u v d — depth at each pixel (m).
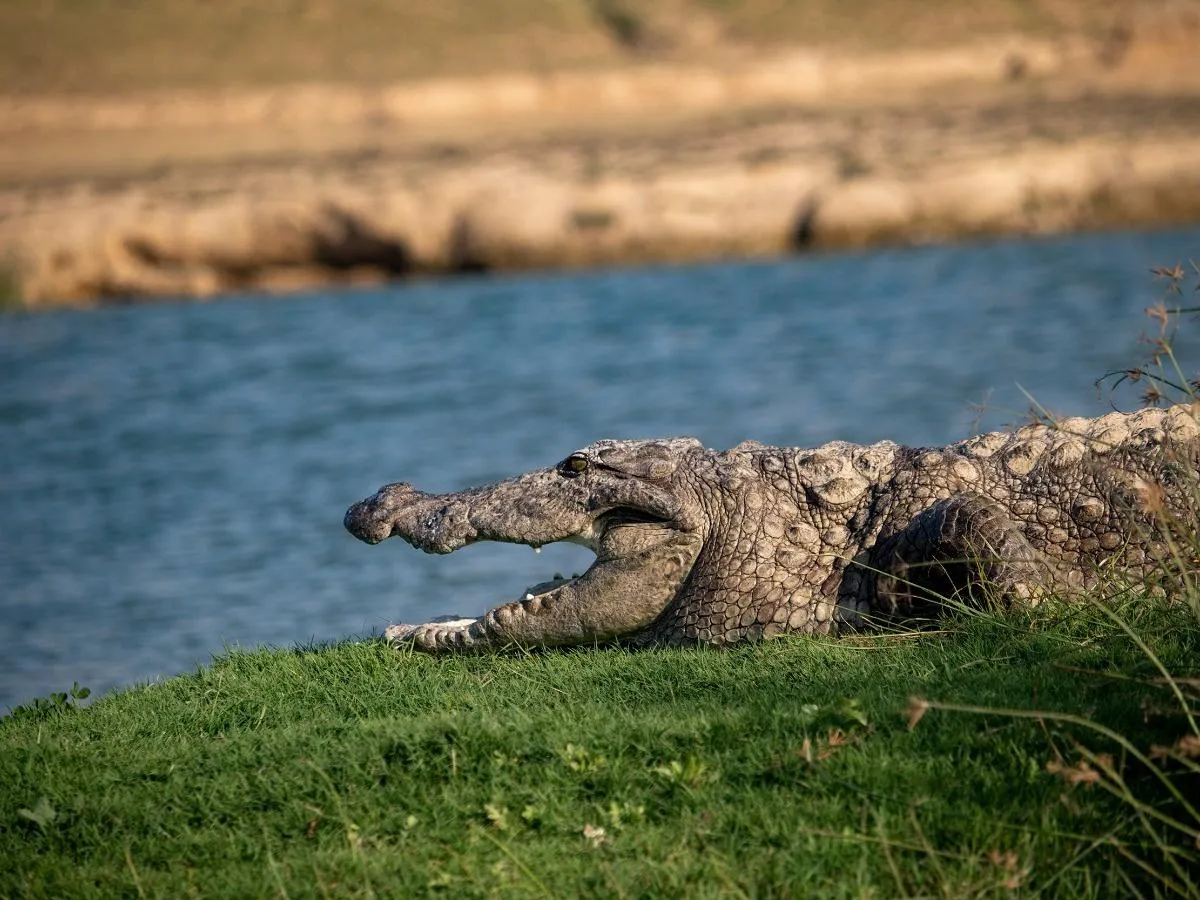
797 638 26.34
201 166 173.38
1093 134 164.62
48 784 21.19
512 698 23.81
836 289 130.25
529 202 149.00
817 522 28.02
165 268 145.12
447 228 149.12
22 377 106.31
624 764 20.02
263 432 86.06
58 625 49.69
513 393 95.25
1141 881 17.27
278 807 20.08
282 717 24.38
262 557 58.94
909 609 26.44
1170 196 154.00
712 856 17.84
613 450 28.58
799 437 76.31
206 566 57.72
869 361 98.94
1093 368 89.69
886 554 26.80
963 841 17.75
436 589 52.66
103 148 189.25
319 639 45.84
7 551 61.66
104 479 75.25
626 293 134.50
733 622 27.48
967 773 19.03
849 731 20.09
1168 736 19.38
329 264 150.00
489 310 129.75
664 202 151.00
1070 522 26.80
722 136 182.62
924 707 18.39
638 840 18.36
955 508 26.05
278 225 145.12
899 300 123.06
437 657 28.20
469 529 28.44
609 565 27.75
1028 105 197.12
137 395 99.06
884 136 176.00
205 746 22.36
